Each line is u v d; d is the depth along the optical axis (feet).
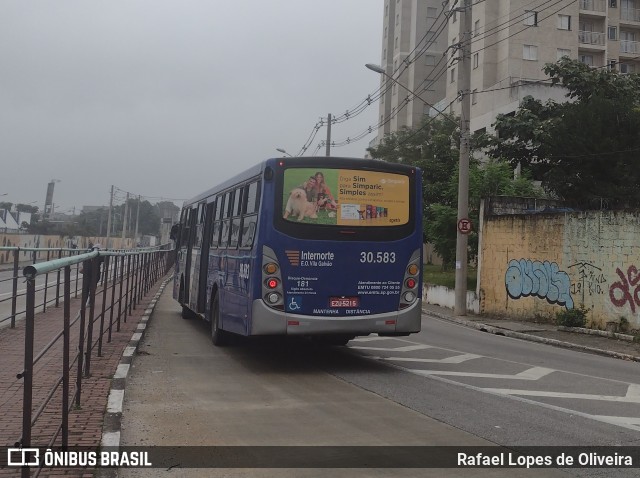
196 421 20.47
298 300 29.71
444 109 149.48
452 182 84.23
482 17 144.05
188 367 30.58
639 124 69.10
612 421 21.89
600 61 153.69
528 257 62.34
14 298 37.70
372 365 32.89
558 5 142.72
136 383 26.18
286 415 21.54
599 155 69.97
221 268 37.50
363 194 31.01
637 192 68.23
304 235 29.94
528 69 139.64
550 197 79.56
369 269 30.76
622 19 161.48
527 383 29.09
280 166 30.12
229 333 37.60
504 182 80.84
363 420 21.07
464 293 67.72
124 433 18.86
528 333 53.06
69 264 15.15
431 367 32.96
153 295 75.51
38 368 26.48
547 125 83.51
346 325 30.14
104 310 31.96
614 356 42.65
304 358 34.53
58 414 19.67
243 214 33.35
